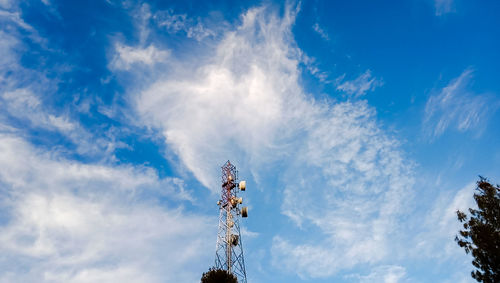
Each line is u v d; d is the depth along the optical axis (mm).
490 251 19156
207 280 24328
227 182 39844
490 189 21406
